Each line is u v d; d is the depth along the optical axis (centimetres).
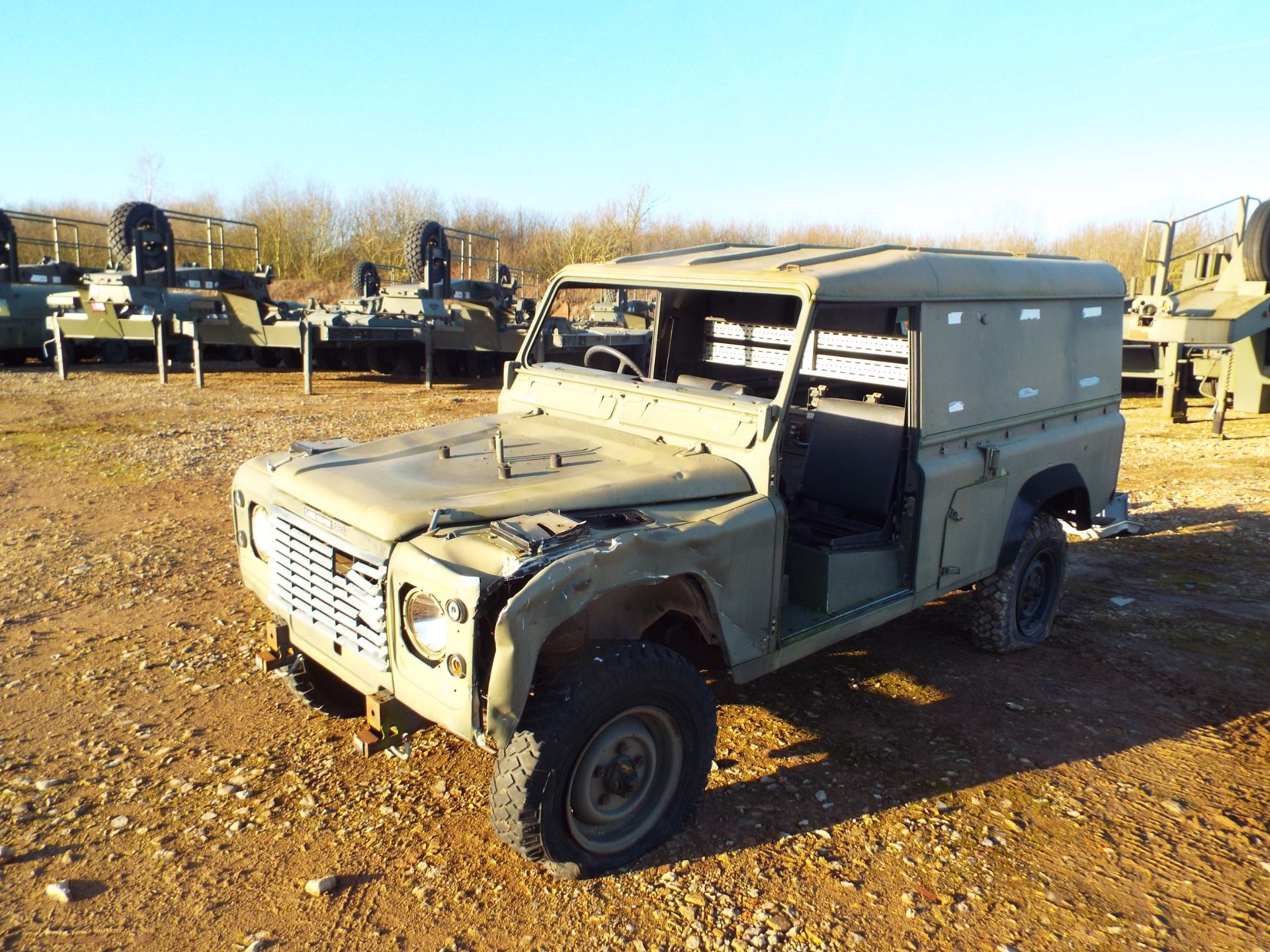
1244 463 1009
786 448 504
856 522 448
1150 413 1415
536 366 473
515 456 378
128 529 718
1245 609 592
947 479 425
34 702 430
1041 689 476
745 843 336
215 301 1609
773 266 401
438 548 288
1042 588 539
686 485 347
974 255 463
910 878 319
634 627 330
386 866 317
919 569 425
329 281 3538
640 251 3069
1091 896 312
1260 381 1364
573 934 286
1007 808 364
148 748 391
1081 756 407
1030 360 484
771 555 353
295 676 363
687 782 335
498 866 318
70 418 1241
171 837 330
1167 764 402
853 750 407
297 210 3531
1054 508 557
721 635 338
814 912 300
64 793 356
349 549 310
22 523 731
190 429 1172
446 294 1731
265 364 2072
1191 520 799
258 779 369
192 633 514
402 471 355
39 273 1917
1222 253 1386
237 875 310
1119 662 511
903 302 392
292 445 406
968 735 424
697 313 530
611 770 311
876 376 451
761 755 401
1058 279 500
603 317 1588
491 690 263
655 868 320
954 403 430
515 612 262
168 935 281
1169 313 1048
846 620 394
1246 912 306
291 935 283
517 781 286
